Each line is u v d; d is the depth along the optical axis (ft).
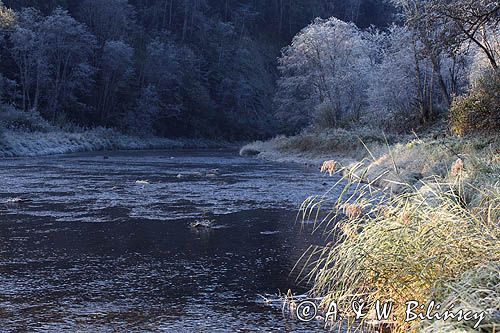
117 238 34.37
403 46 117.08
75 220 40.70
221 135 274.36
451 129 78.84
